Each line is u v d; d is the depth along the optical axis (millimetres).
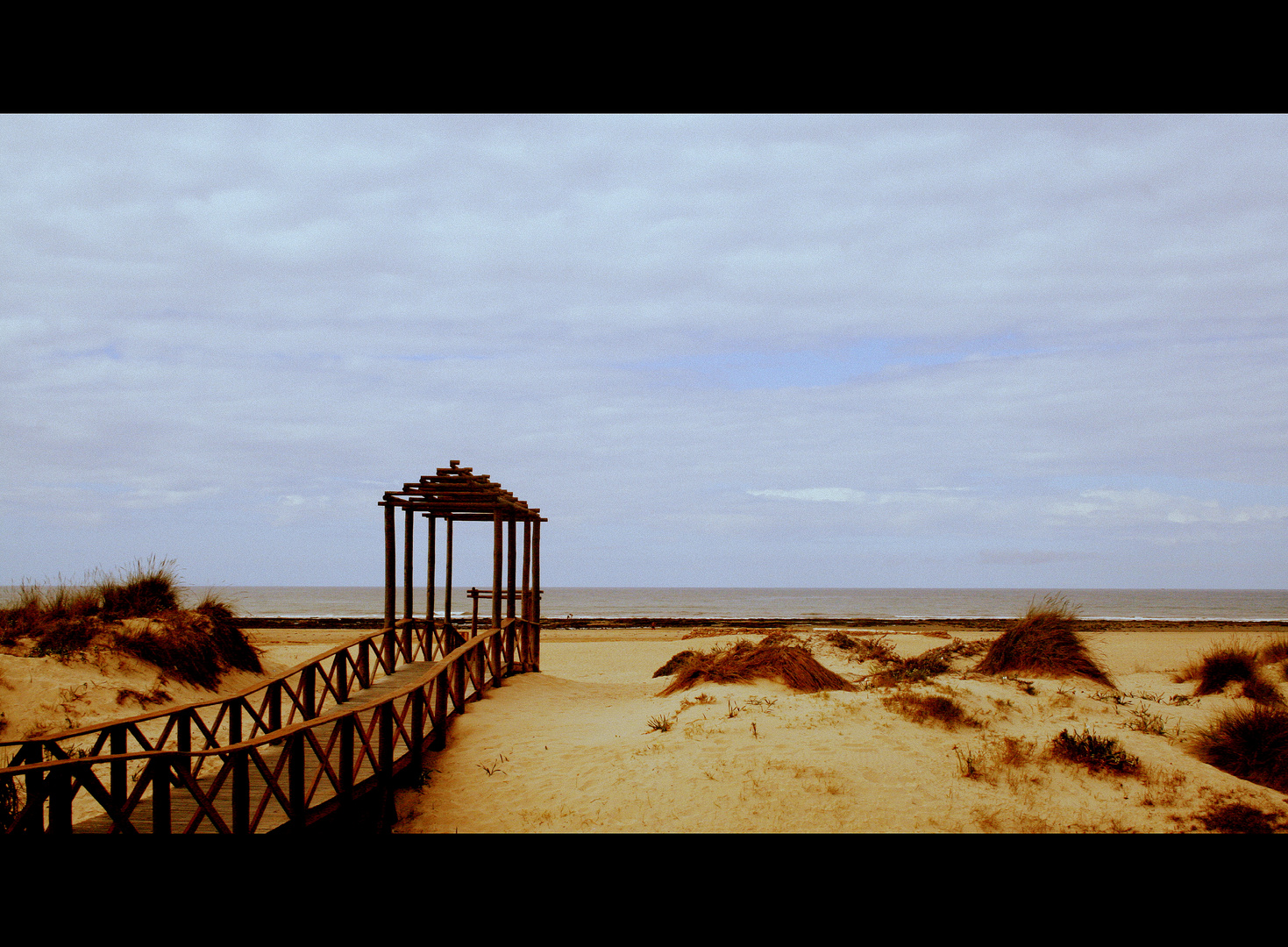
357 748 8477
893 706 8438
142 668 11414
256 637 28188
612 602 83125
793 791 6809
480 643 11469
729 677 11375
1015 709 8609
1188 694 11383
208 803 5332
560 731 9703
